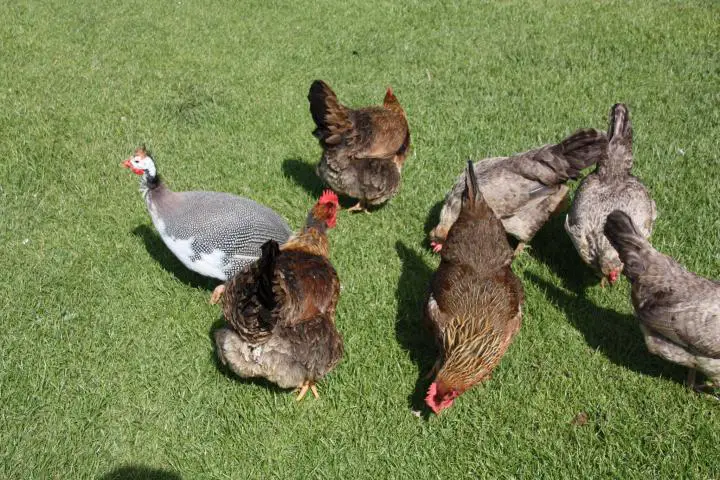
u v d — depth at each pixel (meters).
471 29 3.75
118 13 4.05
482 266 1.84
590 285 2.11
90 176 2.50
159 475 1.70
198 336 1.96
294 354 1.69
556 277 2.14
